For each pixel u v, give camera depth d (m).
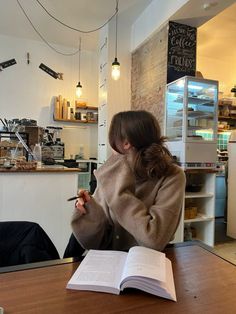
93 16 4.21
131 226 0.97
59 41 5.23
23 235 1.20
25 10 4.06
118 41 4.43
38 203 2.61
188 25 3.64
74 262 0.94
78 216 1.10
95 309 0.67
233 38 4.40
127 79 4.53
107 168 1.09
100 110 4.77
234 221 3.67
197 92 3.29
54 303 0.69
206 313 0.67
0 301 0.69
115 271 0.84
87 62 5.62
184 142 3.12
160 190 1.06
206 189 3.39
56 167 2.99
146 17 4.02
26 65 5.18
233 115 5.10
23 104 5.17
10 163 2.76
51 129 5.23
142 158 1.06
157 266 0.82
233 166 3.71
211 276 0.85
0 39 5.00
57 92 5.40
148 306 0.69
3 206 2.49
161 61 3.68
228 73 5.37
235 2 3.06
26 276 0.83
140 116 1.09
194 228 3.48
